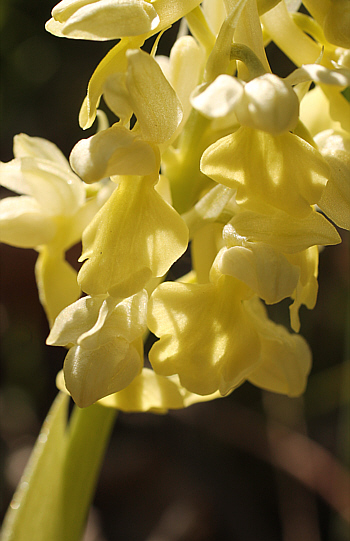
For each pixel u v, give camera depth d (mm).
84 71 378
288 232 108
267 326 126
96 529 279
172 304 113
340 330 322
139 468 305
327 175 107
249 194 107
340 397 306
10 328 312
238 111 104
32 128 368
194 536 279
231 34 105
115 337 113
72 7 107
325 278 329
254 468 307
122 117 106
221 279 115
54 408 137
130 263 108
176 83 124
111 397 124
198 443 316
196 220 118
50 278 138
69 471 136
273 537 287
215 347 113
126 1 105
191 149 123
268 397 316
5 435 301
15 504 139
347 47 115
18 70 364
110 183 134
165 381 123
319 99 134
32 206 136
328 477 287
